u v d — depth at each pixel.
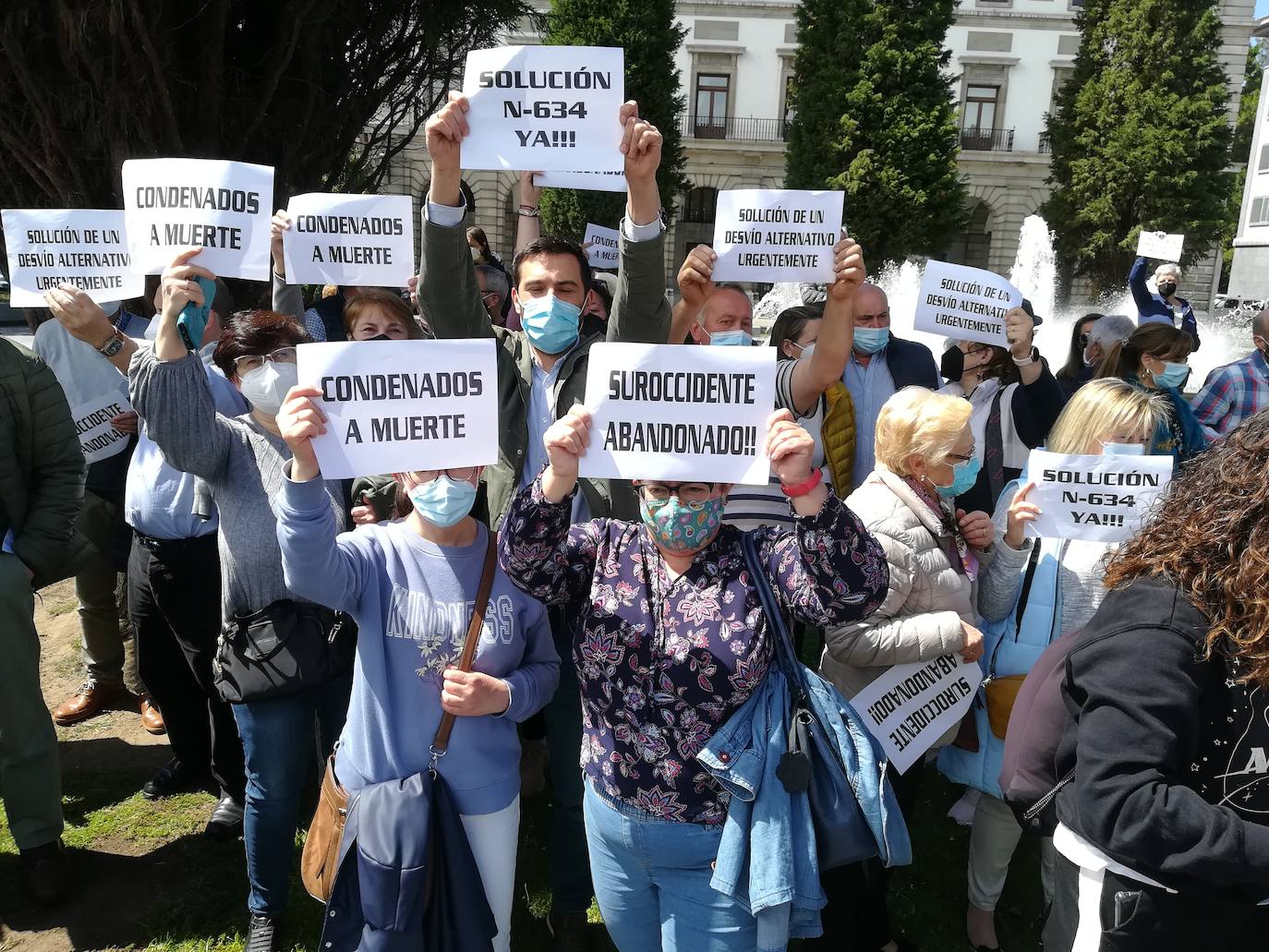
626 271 2.60
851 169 22.91
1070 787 1.50
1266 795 1.30
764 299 13.38
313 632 2.47
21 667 2.74
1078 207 26.97
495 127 2.33
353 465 1.83
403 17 5.55
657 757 1.85
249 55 5.14
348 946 1.93
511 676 2.07
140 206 2.44
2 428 2.71
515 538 1.85
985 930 2.82
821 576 1.75
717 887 1.79
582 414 1.80
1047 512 2.49
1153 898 1.36
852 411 3.59
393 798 1.93
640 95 21.34
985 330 3.90
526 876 3.08
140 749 3.86
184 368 2.27
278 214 3.42
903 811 2.78
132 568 3.23
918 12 22.75
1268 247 22.83
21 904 2.86
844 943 2.36
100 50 4.19
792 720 1.84
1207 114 25.17
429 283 2.60
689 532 1.83
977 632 2.42
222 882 2.98
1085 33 27.20
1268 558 1.24
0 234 4.81
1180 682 1.30
